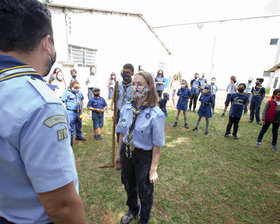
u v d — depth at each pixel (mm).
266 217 2246
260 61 18000
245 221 2174
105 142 4184
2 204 600
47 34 627
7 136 494
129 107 1771
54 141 533
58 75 4715
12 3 531
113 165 3154
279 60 17234
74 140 4258
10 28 537
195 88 7723
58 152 541
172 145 4262
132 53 11031
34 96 534
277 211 2346
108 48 9547
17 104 508
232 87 7055
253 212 2316
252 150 4148
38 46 609
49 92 594
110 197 2436
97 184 2705
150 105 1562
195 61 20750
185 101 5496
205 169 3252
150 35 12492
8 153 512
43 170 517
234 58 19016
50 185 528
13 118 497
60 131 556
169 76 16500
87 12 7969
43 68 668
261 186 2842
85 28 8203
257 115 6445
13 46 560
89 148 3854
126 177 1834
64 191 557
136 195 1968
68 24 7402
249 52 18328
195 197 2531
